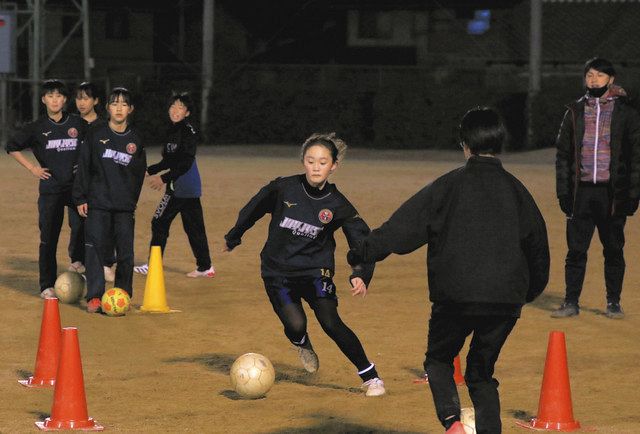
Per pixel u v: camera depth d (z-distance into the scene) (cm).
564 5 6812
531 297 734
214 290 1505
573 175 1323
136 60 6075
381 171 3584
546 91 4866
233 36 6094
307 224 946
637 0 6694
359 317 1332
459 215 702
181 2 6003
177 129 1545
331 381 1026
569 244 1343
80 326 1255
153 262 1354
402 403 941
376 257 720
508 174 718
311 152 920
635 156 1297
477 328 716
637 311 1394
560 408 868
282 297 959
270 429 855
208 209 2406
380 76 5184
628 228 2219
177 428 857
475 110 726
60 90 1387
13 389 977
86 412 859
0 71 4447
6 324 1259
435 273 707
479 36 6444
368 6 6141
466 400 947
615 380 1042
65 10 5856
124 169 1327
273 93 5062
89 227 1328
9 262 1711
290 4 6047
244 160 4025
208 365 1086
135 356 1121
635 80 5181
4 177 3047
